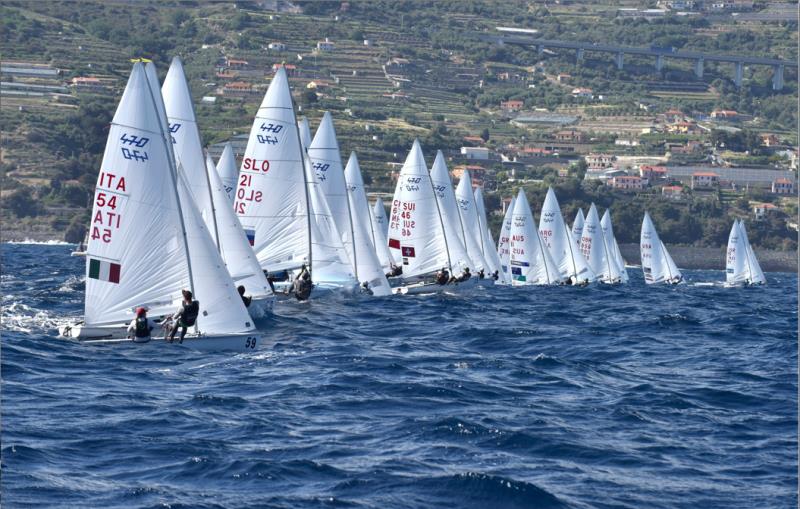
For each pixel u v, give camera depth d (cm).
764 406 8706
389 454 6494
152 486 5634
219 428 6994
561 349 12531
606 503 5672
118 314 10294
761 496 5878
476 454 6594
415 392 8625
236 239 13538
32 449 6212
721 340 14312
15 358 9269
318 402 8031
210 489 5628
